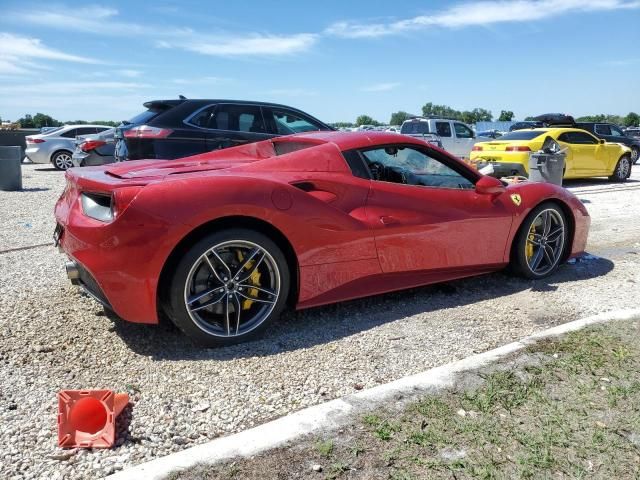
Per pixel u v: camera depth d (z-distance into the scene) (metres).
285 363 2.94
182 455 2.06
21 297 3.78
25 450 2.12
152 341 3.16
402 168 3.87
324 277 3.38
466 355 3.09
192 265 2.91
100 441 2.16
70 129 17.56
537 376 2.69
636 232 6.63
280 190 3.18
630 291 4.30
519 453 2.10
